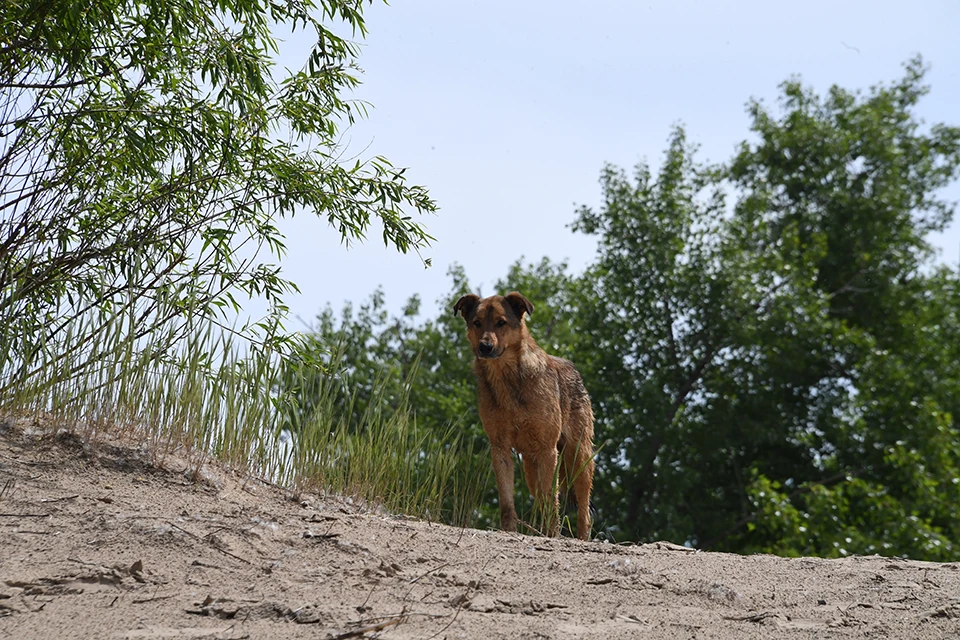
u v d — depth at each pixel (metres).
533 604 4.93
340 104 10.74
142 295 8.82
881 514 24.62
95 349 7.33
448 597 4.97
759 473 30.30
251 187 10.14
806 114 36.59
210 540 5.45
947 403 30.86
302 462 8.06
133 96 9.34
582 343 30.17
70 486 6.15
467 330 10.12
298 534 5.88
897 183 36.06
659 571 5.95
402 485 8.81
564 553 6.30
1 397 7.34
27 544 5.11
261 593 4.79
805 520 24.77
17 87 9.23
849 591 5.70
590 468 11.02
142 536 5.35
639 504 28.88
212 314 9.27
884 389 29.34
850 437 29.77
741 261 29.23
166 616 4.35
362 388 25.61
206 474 7.02
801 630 4.74
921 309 34.62
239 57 9.54
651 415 28.02
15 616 4.23
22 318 8.45
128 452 6.91
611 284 30.70
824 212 35.91
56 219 9.09
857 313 35.06
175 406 7.58
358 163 10.68
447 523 9.35
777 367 29.50
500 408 9.75
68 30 9.01
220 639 4.09
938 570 6.59
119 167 9.89
